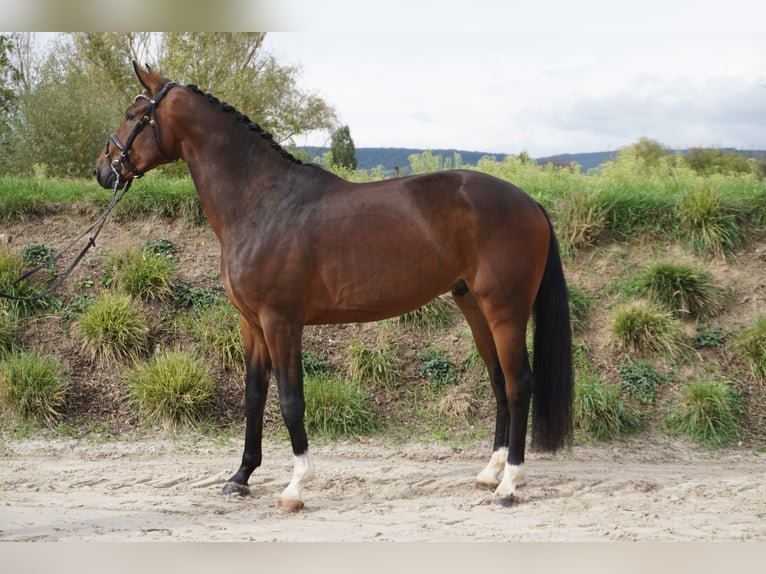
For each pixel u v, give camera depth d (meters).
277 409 6.34
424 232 4.34
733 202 7.58
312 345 6.92
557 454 5.64
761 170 12.13
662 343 6.54
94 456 5.57
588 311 7.00
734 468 5.31
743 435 5.88
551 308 4.59
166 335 6.95
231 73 17.39
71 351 6.78
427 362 6.71
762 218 7.60
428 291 4.44
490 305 4.39
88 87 14.76
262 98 17.75
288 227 4.36
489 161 9.71
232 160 4.55
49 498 4.50
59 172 13.23
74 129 13.45
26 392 6.17
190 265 7.64
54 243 7.84
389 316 4.55
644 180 8.35
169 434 6.04
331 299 4.42
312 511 4.29
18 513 4.12
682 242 7.50
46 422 6.14
